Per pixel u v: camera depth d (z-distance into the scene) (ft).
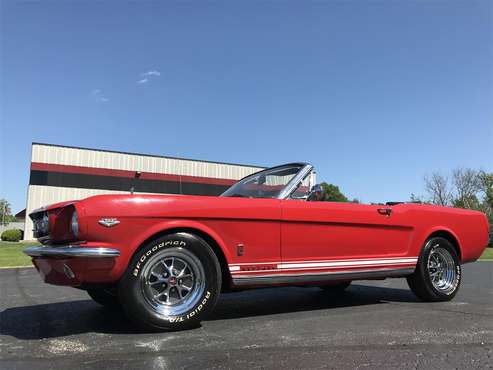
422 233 17.19
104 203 11.14
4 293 20.47
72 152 122.62
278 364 9.14
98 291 15.03
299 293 19.88
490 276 30.53
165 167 133.69
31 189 117.08
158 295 11.71
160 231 11.71
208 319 13.66
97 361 9.31
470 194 147.23
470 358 9.62
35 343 10.76
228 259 12.76
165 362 9.24
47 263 11.81
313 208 14.40
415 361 9.39
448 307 16.10
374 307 16.05
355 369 8.85
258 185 16.02
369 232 15.69
